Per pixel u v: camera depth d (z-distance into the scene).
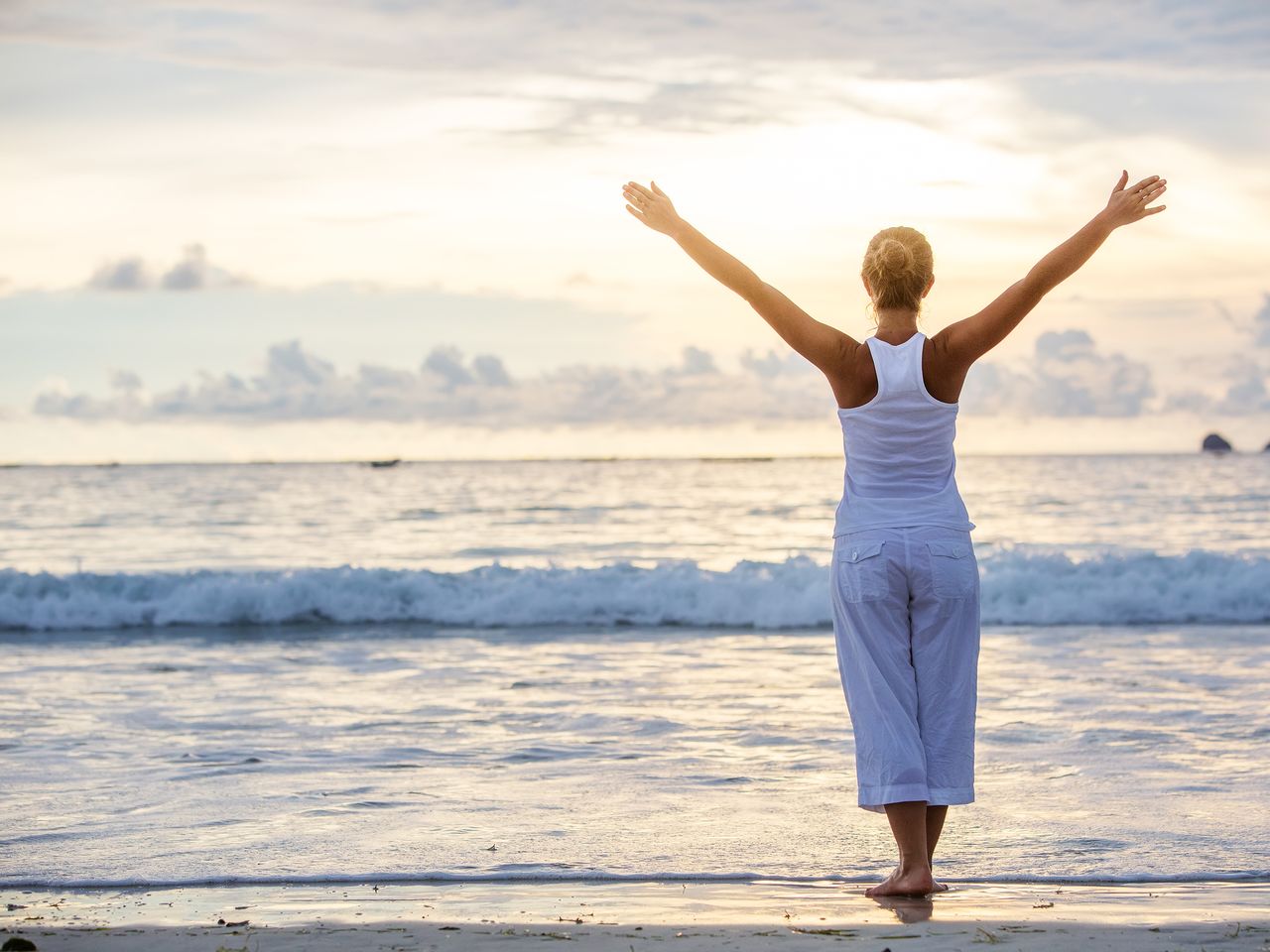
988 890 3.50
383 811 4.72
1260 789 5.03
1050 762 5.63
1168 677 8.50
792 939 2.79
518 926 3.00
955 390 3.24
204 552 23.91
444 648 10.84
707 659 9.95
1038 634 11.34
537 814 4.66
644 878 3.72
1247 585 12.69
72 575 13.62
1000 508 35.84
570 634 11.97
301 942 2.83
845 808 4.75
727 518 34.44
